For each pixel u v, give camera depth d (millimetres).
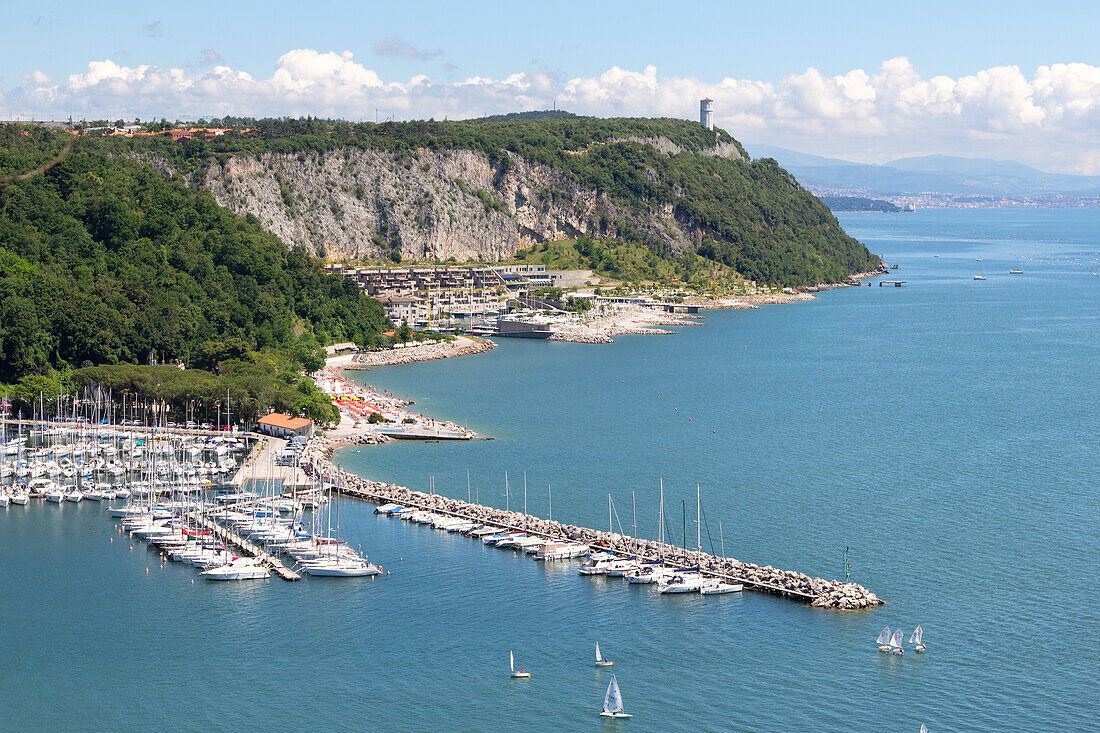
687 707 192500
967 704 191500
